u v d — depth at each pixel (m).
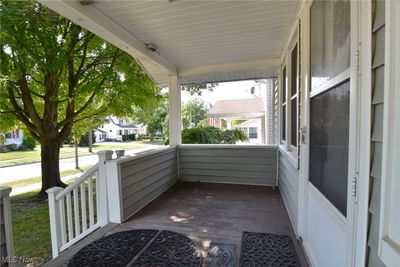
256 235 2.32
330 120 1.43
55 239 2.52
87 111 6.10
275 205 3.24
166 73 4.47
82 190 2.63
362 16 0.96
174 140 4.69
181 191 4.00
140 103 6.09
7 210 1.61
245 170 4.40
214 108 14.20
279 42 3.20
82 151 16.83
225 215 2.89
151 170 3.55
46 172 5.31
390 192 0.72
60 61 3.92
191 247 2.09
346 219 1.14
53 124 5.30
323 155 1.55
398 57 0.69
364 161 0.96
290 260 1.87
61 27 4.68
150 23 2.54
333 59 1.38
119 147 19.28
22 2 3.46
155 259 1.90
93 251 2.03
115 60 5.35
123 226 2.59
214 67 4.29
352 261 1.07
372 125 0.91
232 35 2.91
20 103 5.58
